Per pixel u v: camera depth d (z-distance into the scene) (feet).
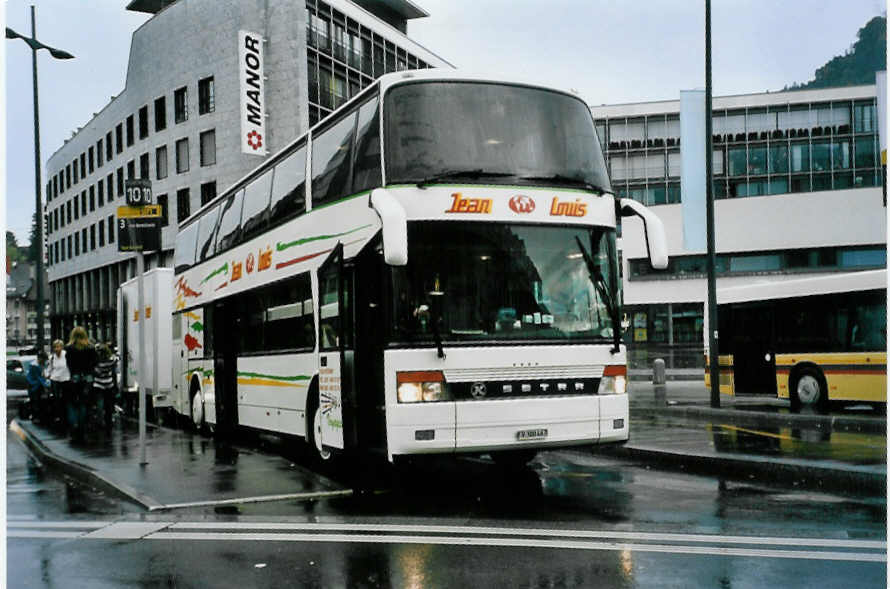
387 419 29.12
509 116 31.71
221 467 38.04
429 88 31.32
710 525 26.12
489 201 30.55
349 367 33.01
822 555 22.03
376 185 30.83
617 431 31.17
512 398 29.68
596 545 23.31
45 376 77.10
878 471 31.71
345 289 33.53
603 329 31.58
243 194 50.14
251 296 47.60
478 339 29.71
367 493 32.73
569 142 32.42
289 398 41.27
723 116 221.46
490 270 30.19
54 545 24.82
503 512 28.63
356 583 19.88
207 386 55.88
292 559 22.33
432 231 29.94
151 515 28.99
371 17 189.06
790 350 63.16
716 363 63.05
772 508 28.96
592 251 31.81
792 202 187.93
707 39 62.80
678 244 197.06
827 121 215.10
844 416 54.19
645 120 225.76
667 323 200.85
